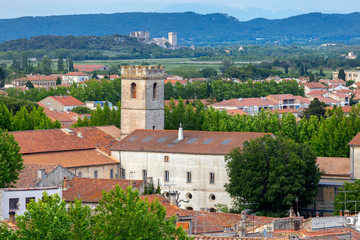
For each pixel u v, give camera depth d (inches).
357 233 6722.4
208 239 6378.0
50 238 5861.2
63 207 6156.5
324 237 6378.0
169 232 6318.9
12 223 7352.4
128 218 6136.8
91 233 6151.6
